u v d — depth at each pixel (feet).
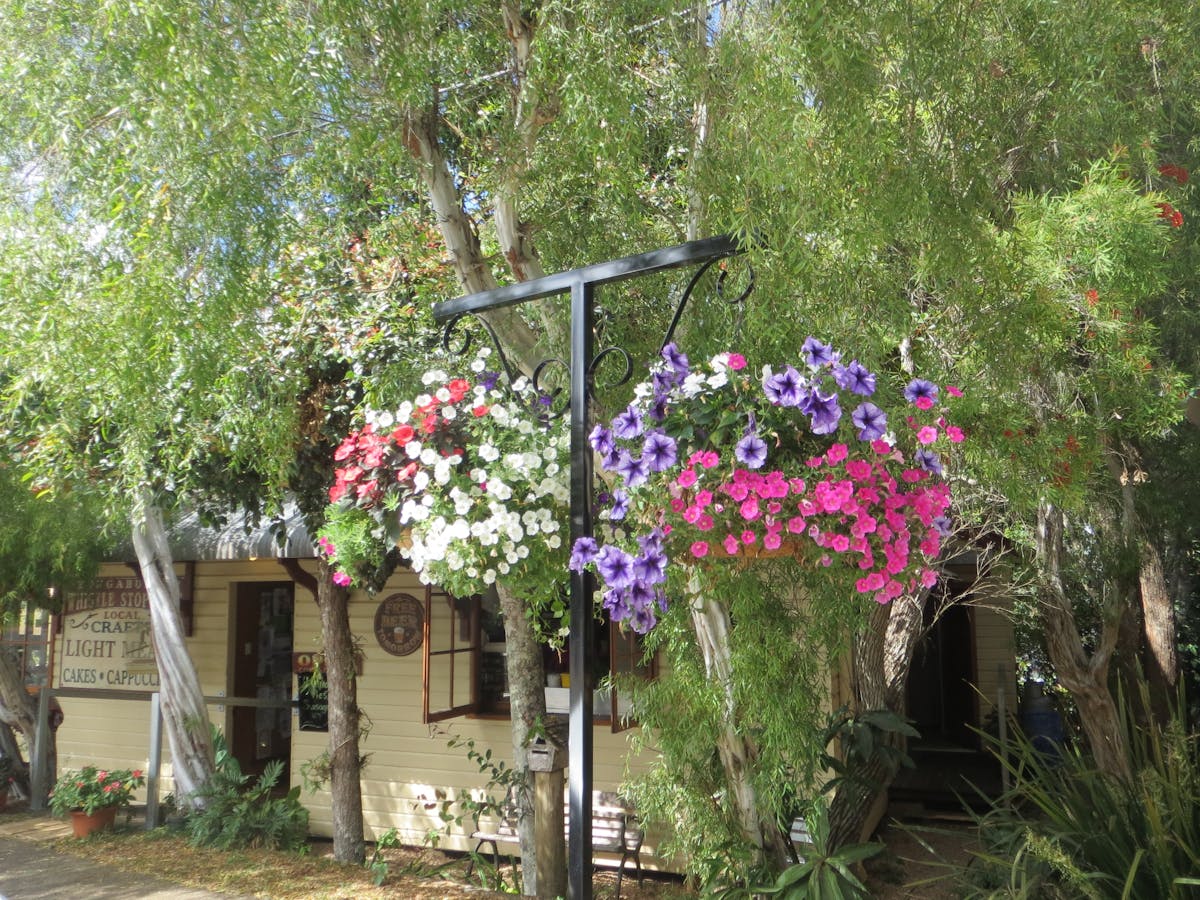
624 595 9.92
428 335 20.56
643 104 15.29
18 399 15.64
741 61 12.78
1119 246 13.99
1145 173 17.92
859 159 11.80
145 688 32.83
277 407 19.16
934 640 38.11
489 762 25.81
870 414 9.62
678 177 16.84
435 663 28.66
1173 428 22.30
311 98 14.32
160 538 28.02
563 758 19.38
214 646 32.81
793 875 14.70
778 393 9.55
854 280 13.12
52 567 28.81
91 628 34.01
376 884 21.26
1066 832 14.07
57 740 33.60
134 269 14.42
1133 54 15.90
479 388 12.89
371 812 28.76
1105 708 21.33
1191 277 19.89
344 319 20.47
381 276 21.30
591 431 11.41
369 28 14.55
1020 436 14.29
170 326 14.24
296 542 26.14
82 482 22.57
